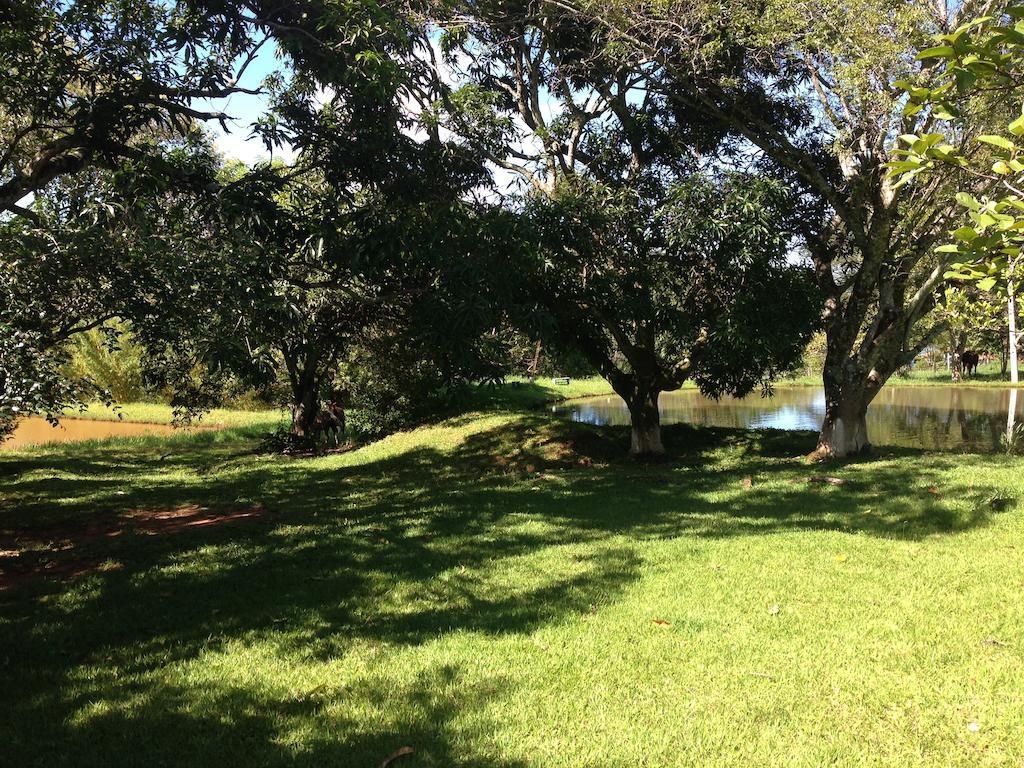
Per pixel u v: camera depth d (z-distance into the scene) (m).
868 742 3.17
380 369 18.94
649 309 11.27
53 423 6.06
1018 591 5.01
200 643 4.55
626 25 10.55
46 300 5.49
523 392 34.00
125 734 3.40
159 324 5.90
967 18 8.68
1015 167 2.07
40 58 6.85
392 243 7.59
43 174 6.77
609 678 3.84
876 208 11.55
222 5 7.16
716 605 4.91
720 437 15.68
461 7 11.37
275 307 6.23
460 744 3.22
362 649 4.35
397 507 9.28
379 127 8.37
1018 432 14.92
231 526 8.35
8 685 4.00
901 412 23.20
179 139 10.97
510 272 9.09
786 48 10.69
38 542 7.99
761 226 10.48
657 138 12.95
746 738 3.22
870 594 5.04
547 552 6.50
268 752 3.20
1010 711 3.38
